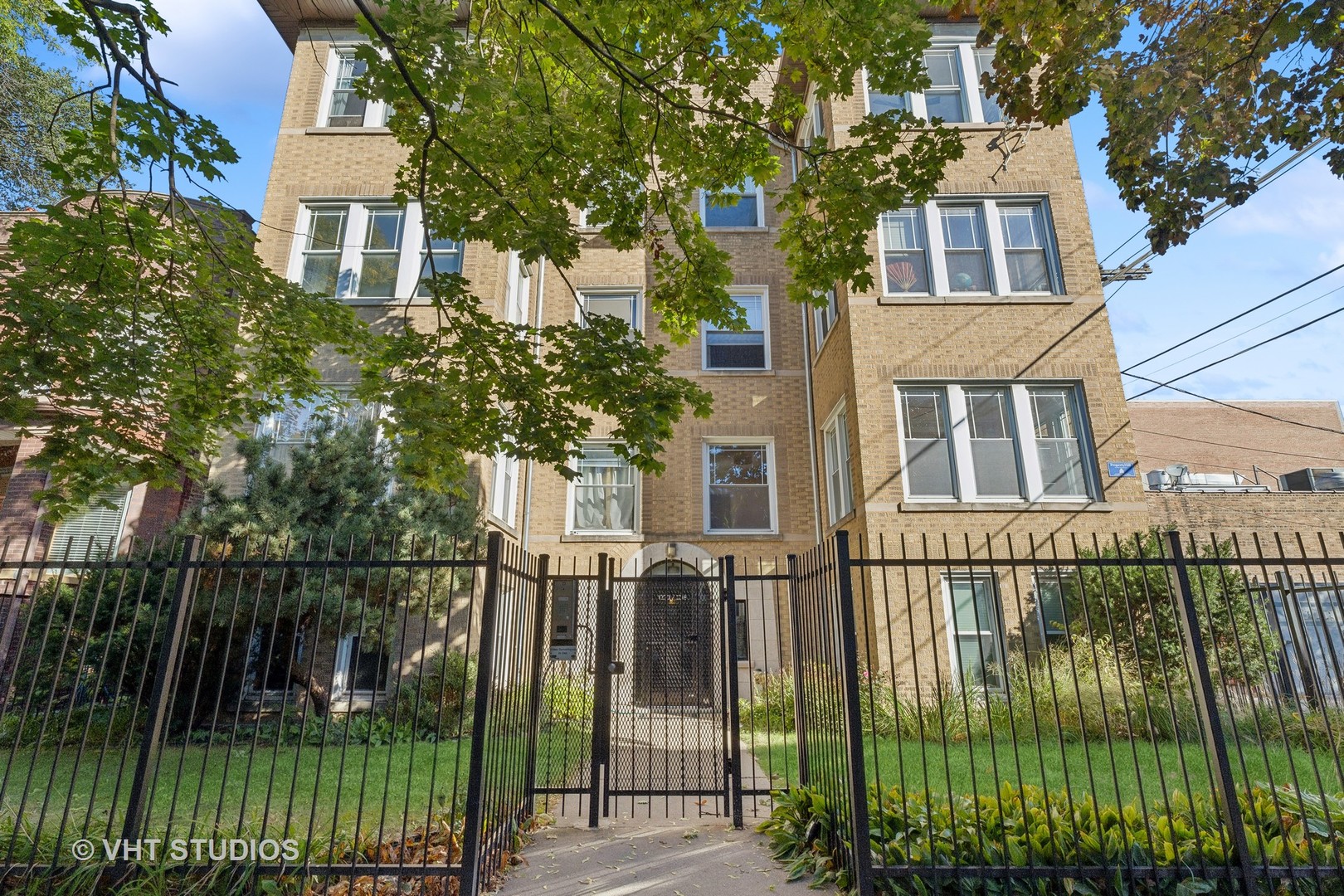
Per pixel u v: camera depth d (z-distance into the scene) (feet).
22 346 19.69
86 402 22.70
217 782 22.72
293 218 42.42
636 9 21.17
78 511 22.66
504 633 17.42
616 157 23.24
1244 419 105.40
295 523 30.12
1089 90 20.80
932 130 20.76
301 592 15.17
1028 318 39.42
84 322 20.51
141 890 13.01
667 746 21.11
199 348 24.94
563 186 23.70
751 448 49.88
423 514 33.04
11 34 49.42
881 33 19.53
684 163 24.41
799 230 23.26
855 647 14.42
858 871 13.23
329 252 42.16
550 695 26.53
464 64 18.53
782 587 46.03
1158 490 57.93
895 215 41.96
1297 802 15.52
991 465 37.83
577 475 23.85
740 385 50.26
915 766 24.21
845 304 41.19
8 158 56.24
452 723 31.22
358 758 26.78
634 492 48.52
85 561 14.98
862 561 14.88
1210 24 19.12
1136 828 14.53
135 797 13.73
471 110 22.11
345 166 43.37
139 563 15.02
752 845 17.49
